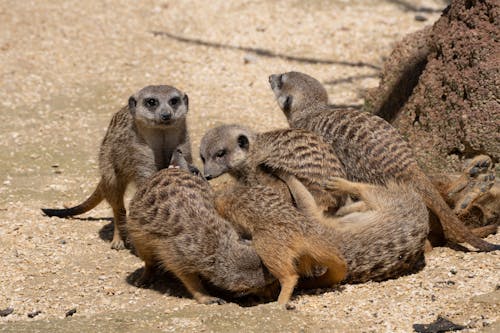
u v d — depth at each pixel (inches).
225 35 788.0
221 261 336.8
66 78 695.7
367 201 378.0
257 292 345.4
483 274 343.9
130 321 319.9
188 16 838.5
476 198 386.0
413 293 333.4
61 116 623.5
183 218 343.6
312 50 748.0
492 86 405.7
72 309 341.1
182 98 431.2
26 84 681.0
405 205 367.6
